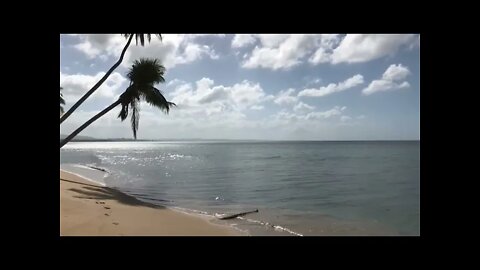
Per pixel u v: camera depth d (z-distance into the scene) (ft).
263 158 163.73
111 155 197.36
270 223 29.32
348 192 52.95
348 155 184.55
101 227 20.71
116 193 41.96
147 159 153.89
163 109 54.08
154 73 51.83
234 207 38.83
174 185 60.39
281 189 56.24
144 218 26.16
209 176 77.92
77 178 57.21
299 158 161.48
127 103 52.26
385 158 152.15
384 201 44.34
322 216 33.99
